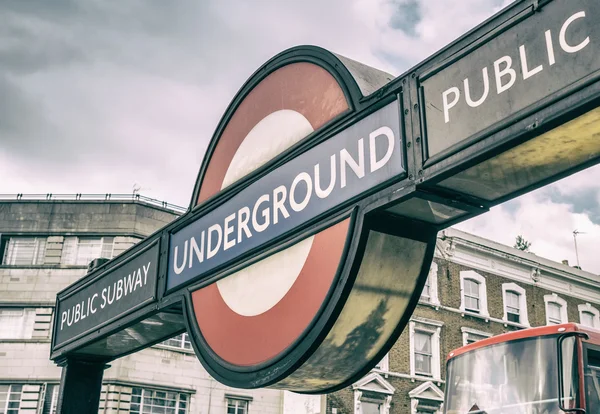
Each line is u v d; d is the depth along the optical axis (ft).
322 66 14.35
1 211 92.02
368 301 12.93
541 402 31.68
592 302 108.99
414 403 85.35
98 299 23.43
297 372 13.84
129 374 79.97
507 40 10.48
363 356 13.66
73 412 24.67
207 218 17.58
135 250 21.50
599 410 29.19
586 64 9.27
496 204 12.24
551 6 9.91
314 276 13.20
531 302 100.83
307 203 13.87
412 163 11.68
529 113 9.83
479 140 10.51
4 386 84.53
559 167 10.79
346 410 81.20
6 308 88.17
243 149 16.72
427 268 13.30
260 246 14.89
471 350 36.91
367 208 12.33
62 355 25.14
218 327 15.87
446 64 11.41
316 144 13.99
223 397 85.66
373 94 12.80
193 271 17.58
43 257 90.63
